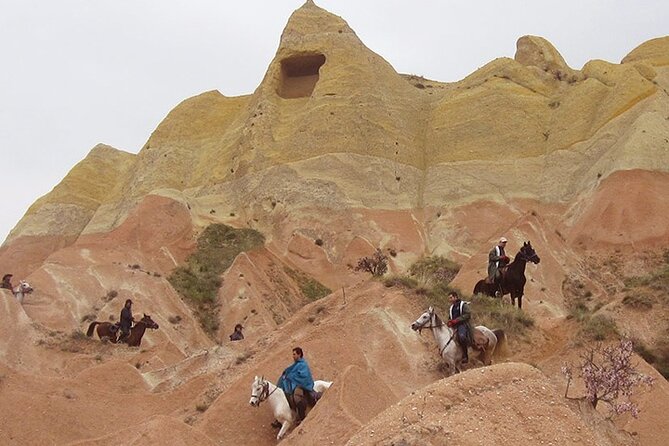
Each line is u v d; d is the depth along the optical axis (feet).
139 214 195.11
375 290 88.89
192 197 236.63
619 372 66.49
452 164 230.89
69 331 129.70
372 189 223.30
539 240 157.38
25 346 112.16
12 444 71.82
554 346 84.33
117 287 150.92
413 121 252.42
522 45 277.44
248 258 180.04
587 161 217.15
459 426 45.65
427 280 95.20
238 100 288.92
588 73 250.57
